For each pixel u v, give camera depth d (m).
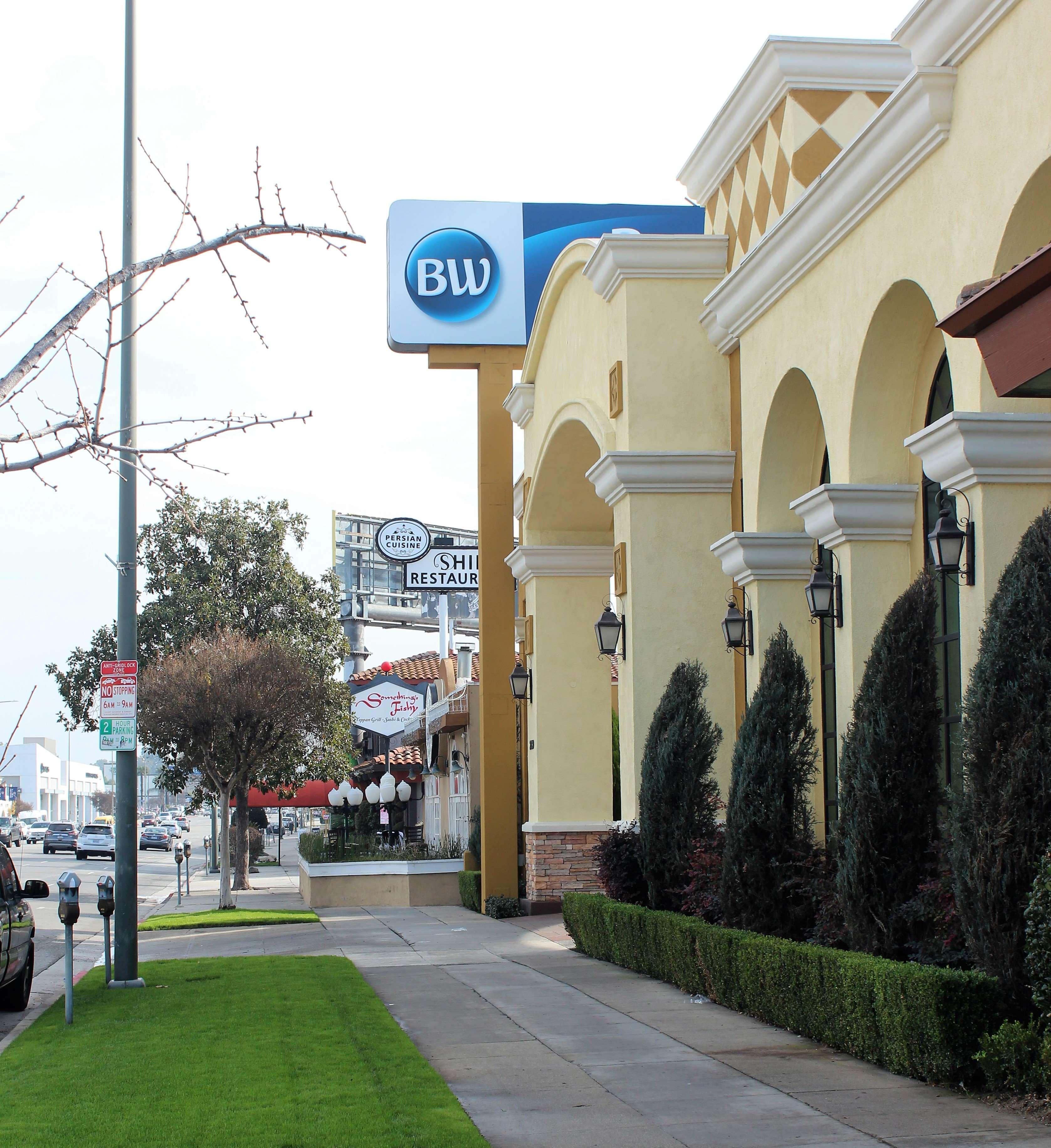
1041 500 8.77
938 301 9.72
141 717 29.28
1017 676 7.61
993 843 7.50
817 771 12.84
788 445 13.45
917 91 9.52
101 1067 8.63
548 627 22.00
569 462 20.77
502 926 20.36
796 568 13.46
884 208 10.62
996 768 7.56
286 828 116.50
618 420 16.70
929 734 9.33
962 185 9.38
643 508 16.14
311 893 27.00
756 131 15.66
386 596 53.28
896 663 9.41
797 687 11.44
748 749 11.41
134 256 12.03
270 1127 6.77
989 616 7.90
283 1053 8.92
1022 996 7.55
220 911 25.55
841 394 11.50
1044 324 6.99
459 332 23.36
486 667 23.27
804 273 12.27
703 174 17.36
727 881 11.36
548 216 23.73
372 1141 6.44
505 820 23.12
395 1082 7.91
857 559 11.16
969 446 8.66
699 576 16.09
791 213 11.83
